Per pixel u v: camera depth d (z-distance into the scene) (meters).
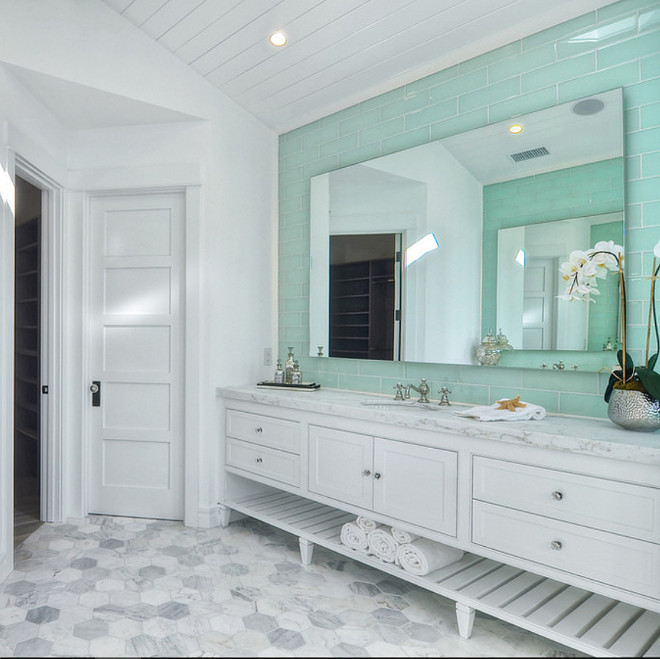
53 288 3.16
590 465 1.68
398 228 2.79
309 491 2.60
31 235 4.35
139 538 2.89
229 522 3.17
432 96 2.67
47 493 3.14
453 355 2.54
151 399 3.20
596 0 2.11
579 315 2.14
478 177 2.46
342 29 2.57
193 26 2.77
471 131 2.49
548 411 2.23
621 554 1.62
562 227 2.19
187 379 3.10
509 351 2.34
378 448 2.29
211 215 3.12
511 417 2.03
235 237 3.27
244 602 2.20
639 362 2.00
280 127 3.49
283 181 3.53
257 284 3.42
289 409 2.71
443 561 2.14
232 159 3.26
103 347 3.25
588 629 1.77
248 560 2.62
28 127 2.69
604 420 2.05
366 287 2.96
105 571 2.47
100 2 2.70
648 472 1.57
